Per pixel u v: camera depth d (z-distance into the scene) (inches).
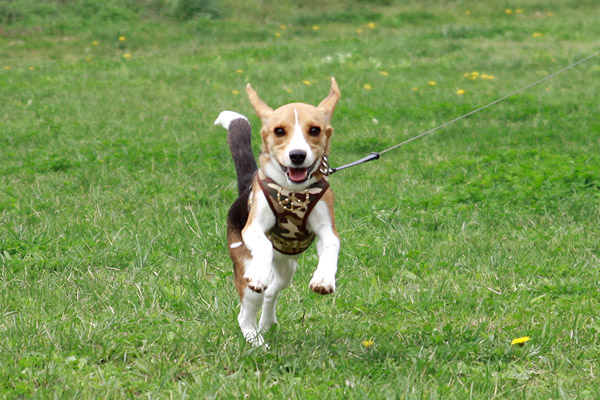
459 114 619.5
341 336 237.6
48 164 468.1
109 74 843.4
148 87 776.3
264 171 212.8
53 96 727.1
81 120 619.8
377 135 563.8
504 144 530.3
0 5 1143.0
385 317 252.8
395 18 1181.1
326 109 218.2
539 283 283.4
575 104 636.7
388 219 364.8
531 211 374.3
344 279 290.4
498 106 644.7
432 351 223.0
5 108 664.4
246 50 964.6
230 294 271.0
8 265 297.4
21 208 375.9
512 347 227.0
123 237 333.1
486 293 276.4
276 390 195.6
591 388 199.9
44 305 257.1
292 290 280.1
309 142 205.9
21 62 931.3
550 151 491.2
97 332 230.7
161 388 197.6
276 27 1134.4
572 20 1136.2
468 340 232.8
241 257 225.5
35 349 219.6
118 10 1171.3
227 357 214.8
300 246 219.6
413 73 818.8
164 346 224.7
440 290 277.0
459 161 463.2
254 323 230.7
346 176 455.2
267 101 687.1
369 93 716.7
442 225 358.9
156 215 365.4
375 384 197.6
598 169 420.5
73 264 300.4
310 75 826.2
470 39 1018.1
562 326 242.4
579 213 366.9
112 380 198.4
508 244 330.0
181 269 299.7
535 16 1198.9
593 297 268.7
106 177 440.1
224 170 465.7
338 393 192.1
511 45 964.6
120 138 543.5
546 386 205.6
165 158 488.1
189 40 1056.8
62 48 1014.4
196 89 762.2
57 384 197.3
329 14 1192.2
